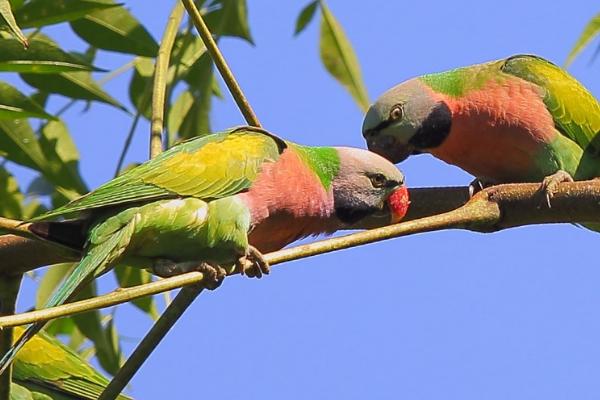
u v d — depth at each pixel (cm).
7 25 873
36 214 1210
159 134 952
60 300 823
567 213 918
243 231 914
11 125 1122
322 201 988
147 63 1217
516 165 1138
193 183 911
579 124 1129
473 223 908
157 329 850
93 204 870
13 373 1259
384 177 1010
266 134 970
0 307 970
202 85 1141
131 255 911
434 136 1147
